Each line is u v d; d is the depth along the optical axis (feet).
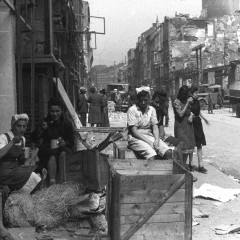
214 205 22.03
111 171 15.49
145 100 23.04
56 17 49.85
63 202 17.57
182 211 14.64
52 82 41.37
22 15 35.42
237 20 253.24
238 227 18.13
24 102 38.04
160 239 14.57
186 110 28.53
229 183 26.73
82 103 60.39
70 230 16.76
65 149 20.51
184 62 255.29
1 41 29.45
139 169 18.17
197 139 30.17
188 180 14.60
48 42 41.73
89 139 35.86
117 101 133.08
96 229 16.96
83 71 159.63
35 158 24.20
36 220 16.93
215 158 37.93
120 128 38.73
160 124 29.07
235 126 70.49
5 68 29.66
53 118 21.34
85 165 19.07
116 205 14.47
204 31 256.93
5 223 16.94
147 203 14.52
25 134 35.63
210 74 194.49
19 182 18.13
